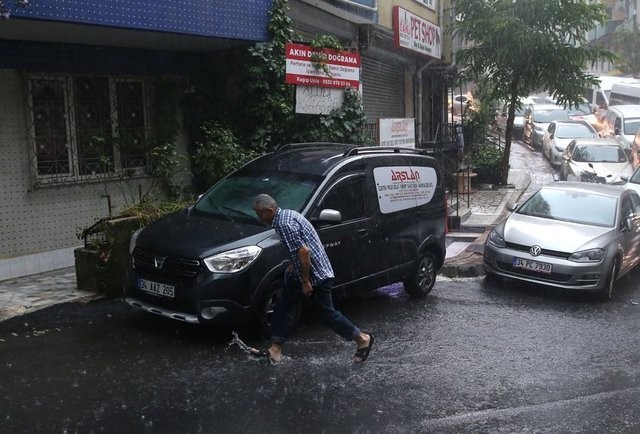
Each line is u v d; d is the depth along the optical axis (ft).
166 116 35.99
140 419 16.66
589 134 83.46
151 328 23.58
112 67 33.35
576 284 30.40
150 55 35.09
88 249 27.43
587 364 21.84
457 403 18.34
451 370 20.92
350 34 48.37
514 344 23.77
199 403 17.67
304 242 19.94
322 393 18.65
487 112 82.12
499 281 33.94
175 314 21.62
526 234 32.22
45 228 31.14
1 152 29.40
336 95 41.24
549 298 30.99
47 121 31.22
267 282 21.99
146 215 27.71
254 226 23.09
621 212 34.35
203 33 31.78
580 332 25.55
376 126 47.03
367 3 46.98
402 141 50.42
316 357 21.53
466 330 25.32
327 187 24.62
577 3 61.00
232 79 37.93
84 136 32.73
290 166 25.93
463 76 69.62
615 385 19.99
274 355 20.67
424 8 61.72
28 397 17.84
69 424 16.33
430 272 30.53
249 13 34.42
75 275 30.04
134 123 35.14
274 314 20.86
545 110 105.09
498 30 60.08
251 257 21.67
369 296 30.32
